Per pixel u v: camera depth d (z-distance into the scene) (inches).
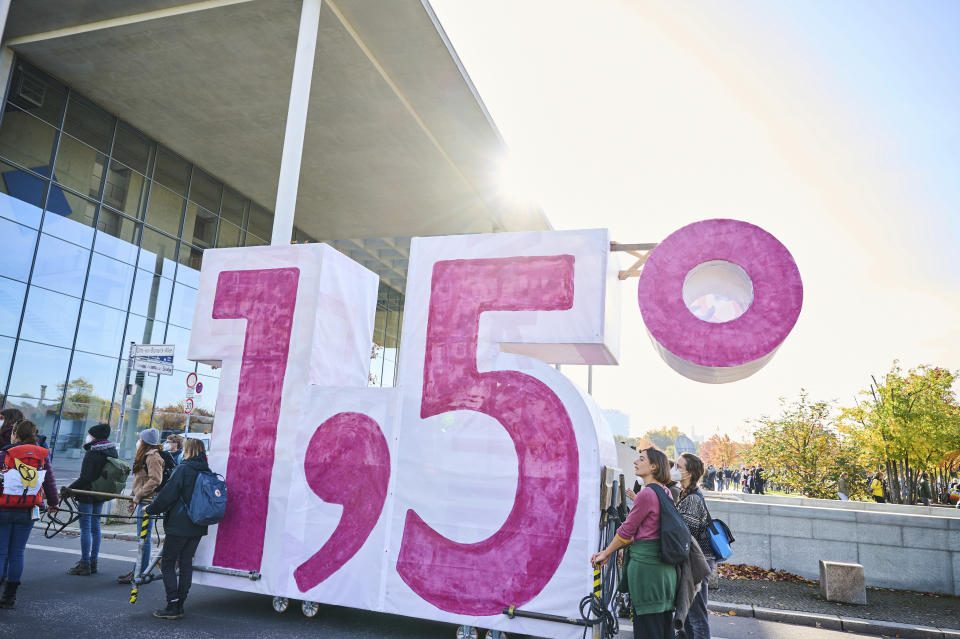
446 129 839.7
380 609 239.1
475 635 227.3
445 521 237.8
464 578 231.1
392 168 954.7
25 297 723.4
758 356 229.5
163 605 255.8
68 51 716.0
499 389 241.0
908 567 378.6
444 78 722.8
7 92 712.4
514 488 231.9
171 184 933.8
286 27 645.3
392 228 1211.2
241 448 271.0
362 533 247.6
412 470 245.9
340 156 921.5
